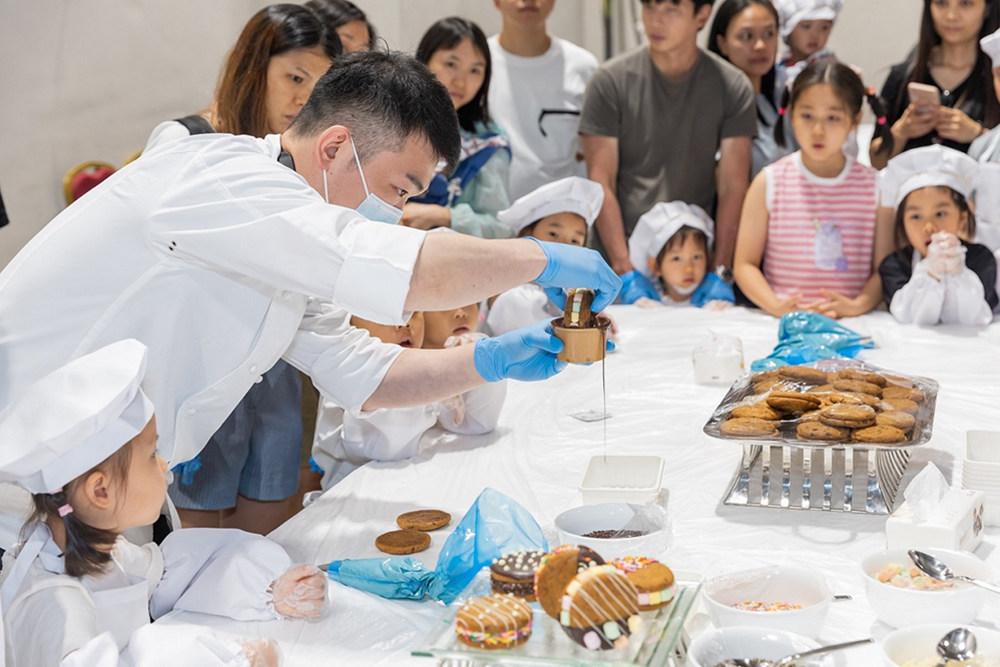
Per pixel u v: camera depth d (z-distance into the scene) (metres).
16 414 1.23
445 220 3.28
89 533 1.26
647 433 2.15
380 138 1.62
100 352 1.28
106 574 1.32
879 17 5.20
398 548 1.60
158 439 1.59
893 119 3.82
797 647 1.21
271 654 1.23
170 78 3.74
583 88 4.09
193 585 1.46
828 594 1.32
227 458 2.35
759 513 1.74
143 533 1.59
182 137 1.58
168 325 1.54
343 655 1.34
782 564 1.54
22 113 3.35
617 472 1.77
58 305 1.50
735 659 1.21
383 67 1.64
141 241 1.50
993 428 2.09
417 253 1.43
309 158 1.65
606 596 1.15
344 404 1.81
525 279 1.50
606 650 1.13
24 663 1.21
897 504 1.75
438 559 1.50
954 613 1.30
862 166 3.38
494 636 1.15
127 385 1.23
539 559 1.27
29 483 1.22
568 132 4.07
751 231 3.44
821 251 3.35
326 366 1.80
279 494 2.44
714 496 1.82
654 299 3.55
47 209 3.44
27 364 1.50
